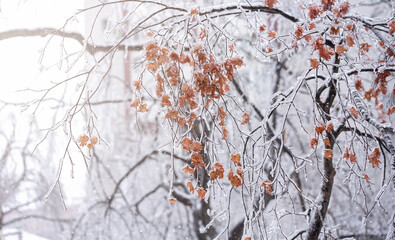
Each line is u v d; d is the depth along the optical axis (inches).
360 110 173.8
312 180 350.3
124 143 447.5
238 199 354.3
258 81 389.4
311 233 189.0
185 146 147.6
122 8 296.0
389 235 180.2
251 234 163.9
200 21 156.2
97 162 361.1
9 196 445.7
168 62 144.3
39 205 485.4
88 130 155.9
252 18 210.2
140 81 153.1
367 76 288.4
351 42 162.9
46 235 591.8
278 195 179.3
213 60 143.6
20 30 248.4
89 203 378.9
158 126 378.6
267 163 273.6
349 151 176.9
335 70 188.2
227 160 293.3
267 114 173.6
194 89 147.8
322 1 168.6
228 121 229.0
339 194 356.5
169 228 385.1
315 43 159.5
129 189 401.1
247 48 332.2
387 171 290.2
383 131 180.5
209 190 167.5
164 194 380.5
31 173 429.1
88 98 156.0
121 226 370.0
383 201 317.7
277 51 167.2
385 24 174.9
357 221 329.7
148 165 405.1
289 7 227.0
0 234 430.0
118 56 440.8
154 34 158.9
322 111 166.1
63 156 151.1
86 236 352.8
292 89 188.5
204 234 320.8
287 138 349.7
